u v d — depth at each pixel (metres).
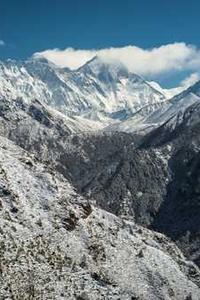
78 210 116.00
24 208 103.19
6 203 101.19
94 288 92.06
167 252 141.38
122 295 94.94
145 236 139.50
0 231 92.38
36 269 88.75
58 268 92.81
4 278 82.31
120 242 120.00
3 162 110.38
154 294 111.19
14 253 89.44
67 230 107.62
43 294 83.44
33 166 117.88
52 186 115.50
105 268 106.75
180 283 122.69
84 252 105.06
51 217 106.75
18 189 106.38
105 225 121.31
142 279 112.94
